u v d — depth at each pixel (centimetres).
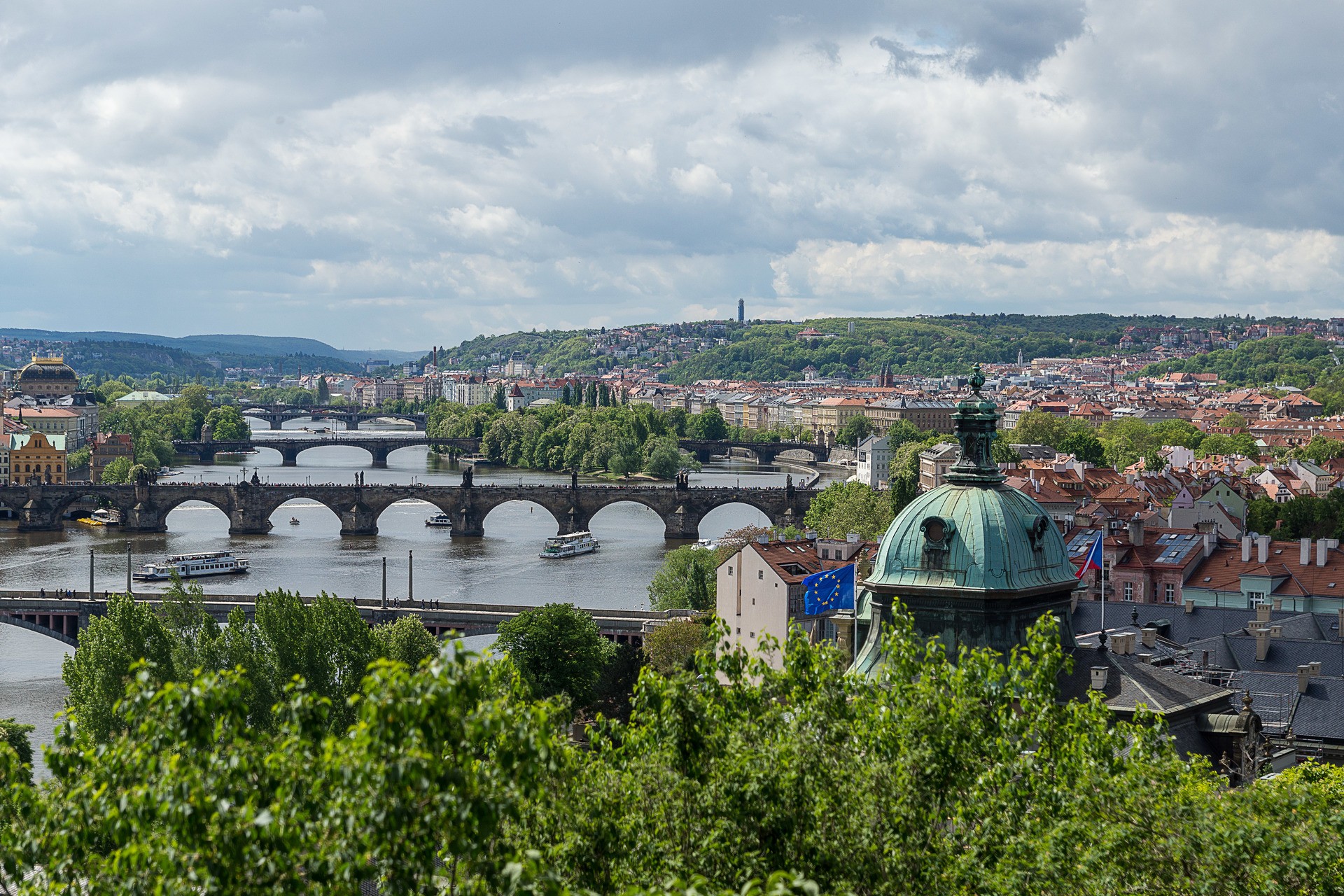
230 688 4528
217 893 4094
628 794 5847
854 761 6072
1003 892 5453
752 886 4150
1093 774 6069
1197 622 15788
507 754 4388
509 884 4175
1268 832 5862
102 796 4488
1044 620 6844
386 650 17850
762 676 6850
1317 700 12094
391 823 4084
